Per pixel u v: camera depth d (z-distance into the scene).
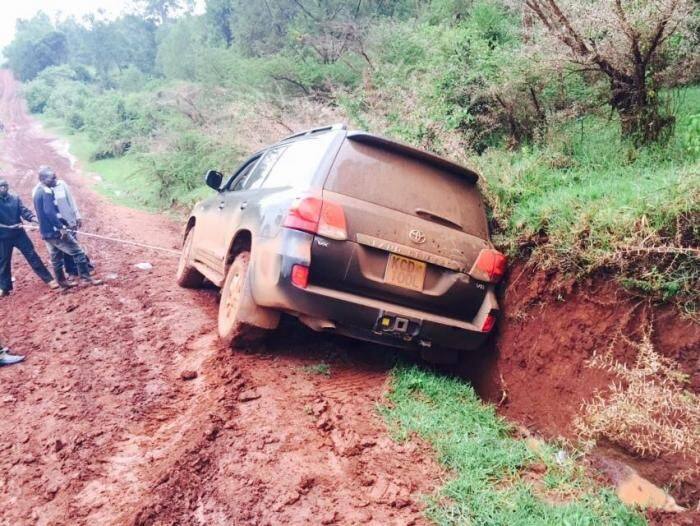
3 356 4.89
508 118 6.68
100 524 2.77
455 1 12.11
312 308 3.65
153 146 22.84
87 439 3.55
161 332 5.45
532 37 6.03
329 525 2.61
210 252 5.80
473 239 3.95
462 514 2.69
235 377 4.00
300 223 3.61
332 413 3.57
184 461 3.16
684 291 2.90
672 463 2.72
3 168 26.75
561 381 3.48
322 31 19.48
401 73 9.95
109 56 68.38
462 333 3.89
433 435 3.35
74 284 7.68
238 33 26.66
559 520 2.61
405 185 3.88
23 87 73.38
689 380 2.75
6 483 3.16
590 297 3.43
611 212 3.33
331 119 10.24
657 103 4.96
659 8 4.46
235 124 15.05
